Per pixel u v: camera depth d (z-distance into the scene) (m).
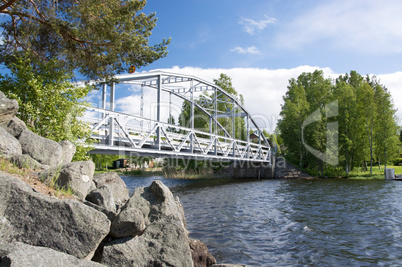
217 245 8.11
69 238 3.75
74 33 10.05
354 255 7.50
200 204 15.85
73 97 10.80
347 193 20.98
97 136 14.66
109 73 11.94
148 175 46.12
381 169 43.06
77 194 5.65
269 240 8.70
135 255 4.26
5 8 9.44
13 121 7.02
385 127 39.00
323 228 10.31
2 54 10.95
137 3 10.66
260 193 21.52
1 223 3.52
